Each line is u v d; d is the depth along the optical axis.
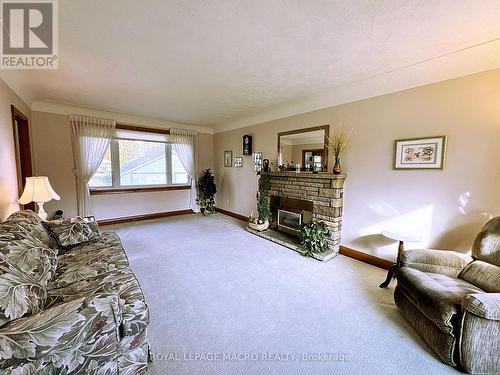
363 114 2.89
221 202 5.89
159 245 3.50
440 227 2.35
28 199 2.55
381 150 2.75
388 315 1.90
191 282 2.41
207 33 1.77
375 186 2.82
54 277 1.63
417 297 1.62
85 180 4.17
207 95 3.32
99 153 4.29
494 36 1.80
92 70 2.47
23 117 3.14
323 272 2.65
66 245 2.19
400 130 2.57
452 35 1.79
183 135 5.42
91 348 1.05
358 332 1.70
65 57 2.17
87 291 1.46
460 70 2.14
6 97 2.44
